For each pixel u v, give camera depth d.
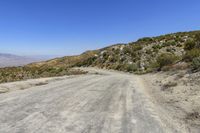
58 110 8.16
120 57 64.56
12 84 16.66
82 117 7.23
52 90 13.89
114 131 5.85
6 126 6.04
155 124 6.59
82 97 11.21
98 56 79.25
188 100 10.00
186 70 19.58
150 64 48.75
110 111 8.16
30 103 9.39
